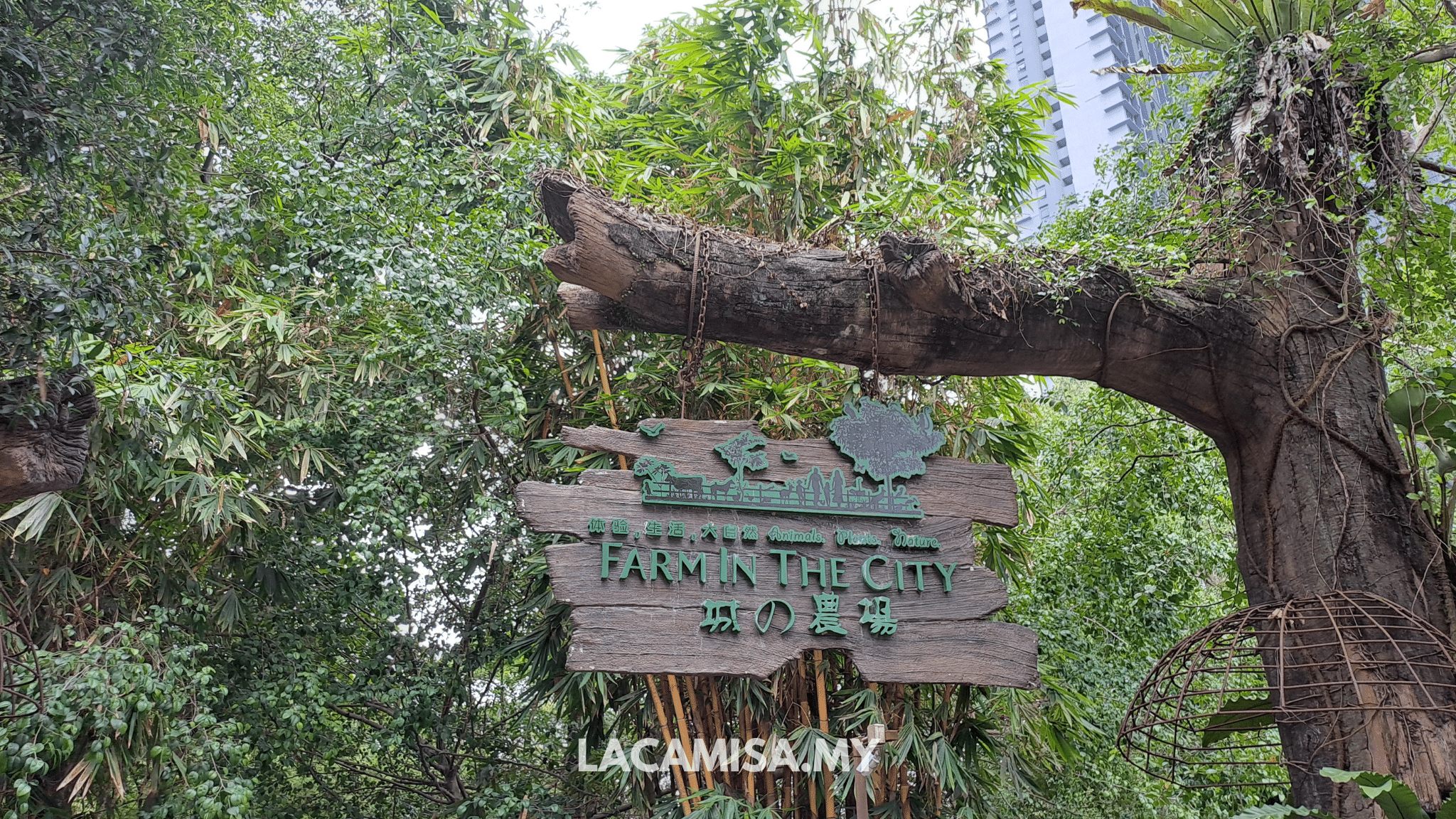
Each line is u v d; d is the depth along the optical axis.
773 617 3.15
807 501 3.32
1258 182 3.94
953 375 3.87
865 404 3.50
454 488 6.85
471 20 6.94
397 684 6.60
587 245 3.37
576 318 3.65
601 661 2.99
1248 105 3.98
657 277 3.45
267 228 5.62
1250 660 5.80
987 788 5.84
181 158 4.57
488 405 6.43
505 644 7.04
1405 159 3.94
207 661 5.74
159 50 3.92
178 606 5.42
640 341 6.30
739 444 3.36
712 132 6.33
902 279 3.50
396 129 6.01
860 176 6.11
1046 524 7.08
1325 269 3.90
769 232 5.94
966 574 3.33
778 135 6.02
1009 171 6.77
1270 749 6.63
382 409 5.63
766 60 5.99
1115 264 3.79
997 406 6.12
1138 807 7.21
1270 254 3.94
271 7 6.07
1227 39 4.29
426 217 5.51
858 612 3.21
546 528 3.14
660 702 4.89
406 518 6.21
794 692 5.00
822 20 6.14
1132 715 3.16
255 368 5.62
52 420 2.36
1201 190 4.14
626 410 5.89
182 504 5.07
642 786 5.47
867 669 3.13
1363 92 3.92
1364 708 2.79
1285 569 3.68
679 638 3.07
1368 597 3.18
